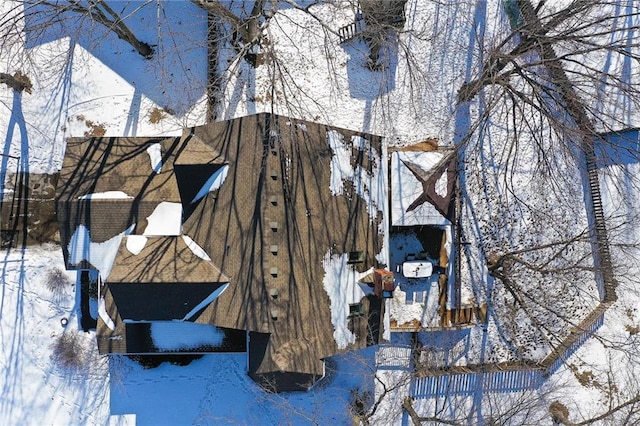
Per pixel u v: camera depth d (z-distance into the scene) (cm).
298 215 1512
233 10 1991
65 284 1903
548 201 2103
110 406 1884
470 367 2030
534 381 2067
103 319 1689
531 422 2039
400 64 2050
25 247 1914
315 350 1489
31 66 1928
